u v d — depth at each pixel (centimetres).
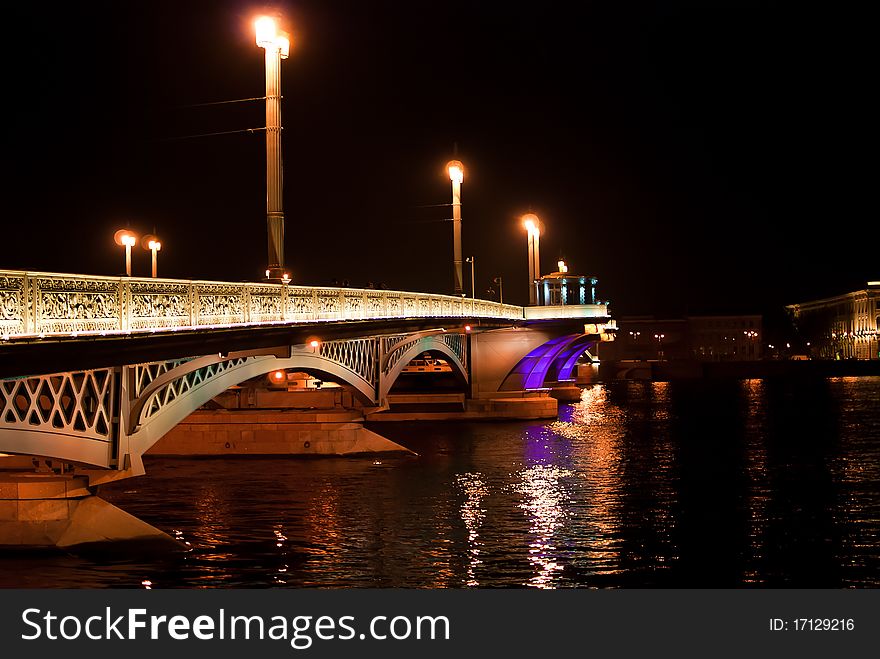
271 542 2792
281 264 2786
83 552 2323
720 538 2919
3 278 1509
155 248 4138
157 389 2292
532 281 7969
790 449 5372
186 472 4281
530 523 3131
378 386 4584
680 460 4850
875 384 14588
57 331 1638
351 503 3488
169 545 2502
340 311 3222
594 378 17038
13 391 1856
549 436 6222
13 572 2212
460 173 5459
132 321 1880
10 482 2295
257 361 3022
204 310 2194
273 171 2778
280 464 4578
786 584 2412
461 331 5553
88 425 2127
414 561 2588
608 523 3148
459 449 5378
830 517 3262
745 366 17988
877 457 4988
